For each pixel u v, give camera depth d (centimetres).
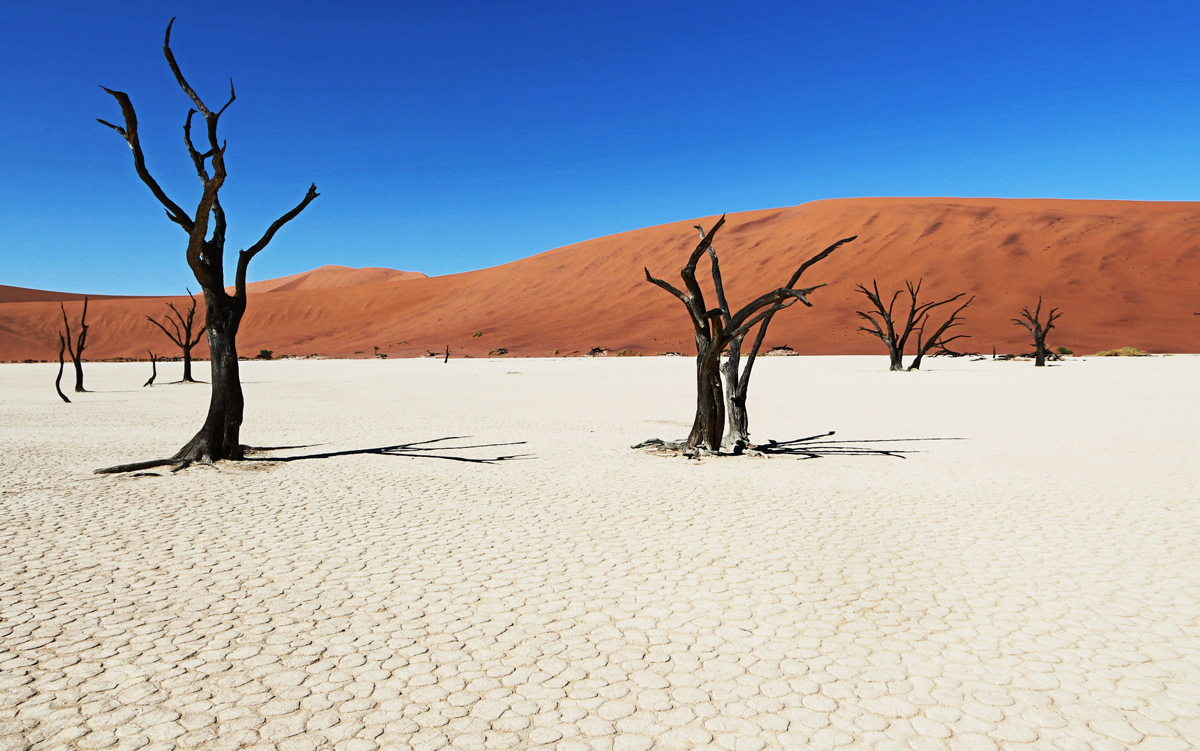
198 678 405
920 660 430
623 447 1409
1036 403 2303
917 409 2147
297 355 11969
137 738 343
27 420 1942
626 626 483
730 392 1330
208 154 1143
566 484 1018
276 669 418
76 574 597
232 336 1220
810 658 432
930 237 10581
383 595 546
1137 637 464
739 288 10744
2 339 12744
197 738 343
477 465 1190
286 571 607
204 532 742
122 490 975
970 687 396
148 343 13250
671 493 951
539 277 13725
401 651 443
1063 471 1107
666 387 3400
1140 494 929
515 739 342
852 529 752
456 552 666
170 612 509
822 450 1351
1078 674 411
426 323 13162
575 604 526
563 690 392
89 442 1475
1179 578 584
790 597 540
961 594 547
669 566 620
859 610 513
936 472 1107
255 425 1822
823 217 11869
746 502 891
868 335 8781
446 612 510
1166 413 1964
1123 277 9138
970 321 8750
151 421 1916
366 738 343
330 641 458
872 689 393
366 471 1132
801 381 3569
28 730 349
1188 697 384
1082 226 10238
